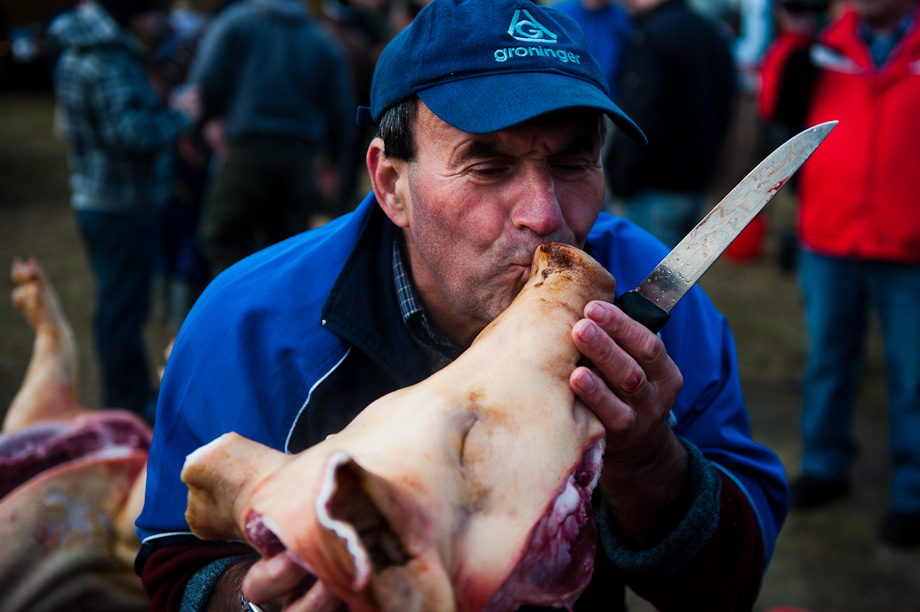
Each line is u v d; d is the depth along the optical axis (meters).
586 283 0.86
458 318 1.17
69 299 5.44
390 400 0.81
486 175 0.99
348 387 1.17
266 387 1.14
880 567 3.04
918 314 3.07
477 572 0.70
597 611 1.28
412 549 0.66
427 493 0.70
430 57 1.01
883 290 3.14
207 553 1.14
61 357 2.36
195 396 1.16
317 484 0.69
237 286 1.21
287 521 0.69
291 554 0.69
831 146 3.12
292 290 1.18
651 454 1.00
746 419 1.34
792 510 3.42
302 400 1.14
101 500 1.95
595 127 1.01
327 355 1.15
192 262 4.97
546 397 0.78
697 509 1.08
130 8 3.65
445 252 1.04
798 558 3.10
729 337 1.37
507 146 0.97
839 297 3.26
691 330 1.30
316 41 4.81
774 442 3.91
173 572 1.14
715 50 4.08
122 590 2.01
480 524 0.72
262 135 4.62
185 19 6.72
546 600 0.77
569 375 0.80
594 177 1.05
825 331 3.33
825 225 3.20
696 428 1.28
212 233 4.72
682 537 1.07
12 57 13.09
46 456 2.17
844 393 3.39
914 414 3.12
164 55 5.48
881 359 4.90
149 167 3.71
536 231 0.98
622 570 1.14
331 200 6.03
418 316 1.19
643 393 0.86
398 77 1.04
